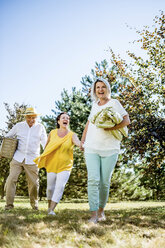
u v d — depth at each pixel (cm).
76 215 434
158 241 250
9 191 567
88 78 1994
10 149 589
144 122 1002
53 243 239
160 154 1073
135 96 1061
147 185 2262
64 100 2273
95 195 376
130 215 495
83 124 2038
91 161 389
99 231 287
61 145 482
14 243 222
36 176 595
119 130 403
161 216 480
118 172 2230
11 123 1970
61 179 462
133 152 1039
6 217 344
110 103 410
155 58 1115
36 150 603
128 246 233
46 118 2297
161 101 1110
